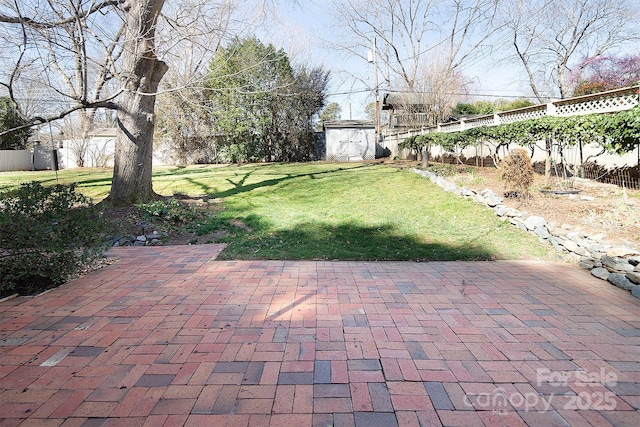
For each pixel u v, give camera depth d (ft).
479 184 26.94
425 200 25.64
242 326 9.37
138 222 20.84
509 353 7.97
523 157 22.35
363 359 7.76
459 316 9.91
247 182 36.14
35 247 11.98
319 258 15.74
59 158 70.18
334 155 68.49
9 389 6.75
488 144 34.91
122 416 6.03
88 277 13.43
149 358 7.82
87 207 14.15
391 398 6.48
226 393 6.63
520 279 13.07
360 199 27.07
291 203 26.66
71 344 8.45
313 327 9.30
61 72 19.81
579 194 21.63
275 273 13.80
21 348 8.26
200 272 13.97
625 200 19.16
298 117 66.95
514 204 21.48
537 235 18.02
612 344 8.34
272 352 8.07
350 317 9.90
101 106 23.22
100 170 57.36
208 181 37.40
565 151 26.20
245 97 57.26
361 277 13.29
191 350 8.16
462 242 17.79
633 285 11.73
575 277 13.29
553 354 7.91
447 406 6.26
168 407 6.25
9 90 17.56
